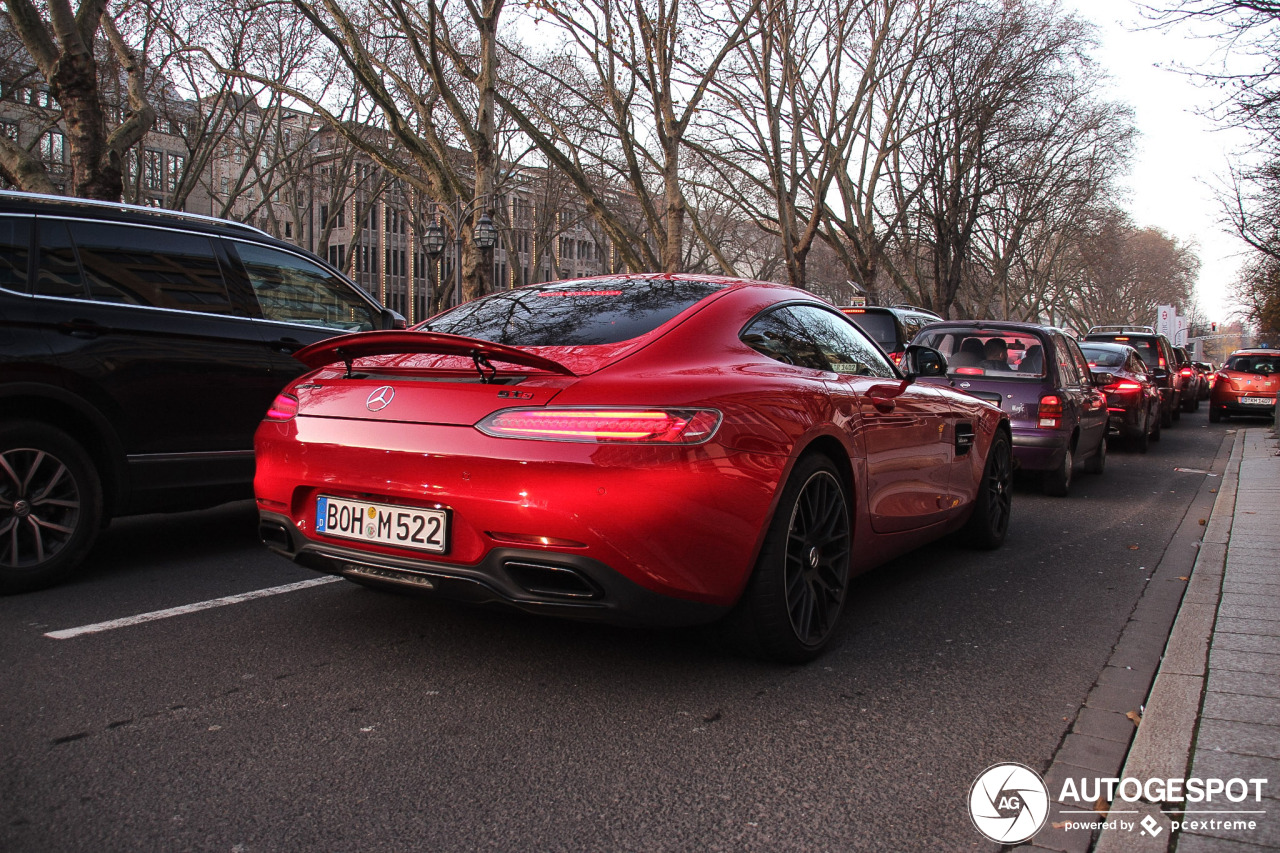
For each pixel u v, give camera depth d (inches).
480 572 116.3
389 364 134.0
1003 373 334.6
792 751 109.7
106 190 479.8
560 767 104.0
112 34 662.5
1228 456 515.5
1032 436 324.5
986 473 225.6
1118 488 369.7
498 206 1649.9
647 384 117.3
